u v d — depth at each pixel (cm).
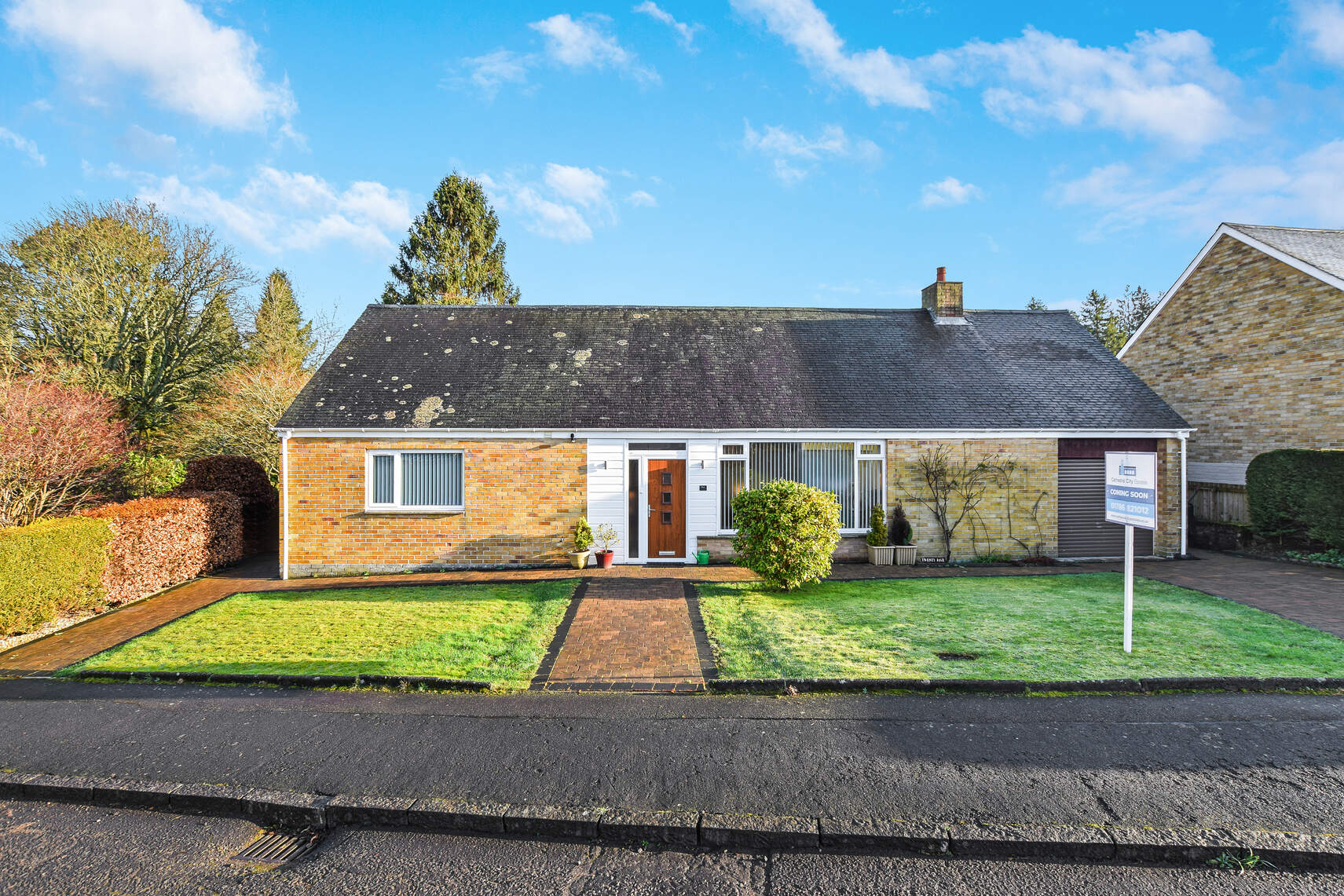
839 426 1377
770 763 522
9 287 2233
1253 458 1510
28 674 761
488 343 1591
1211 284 1775
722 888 394
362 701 665
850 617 926
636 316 1741
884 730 582
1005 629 857
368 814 469
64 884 407
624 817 450
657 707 639
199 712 644
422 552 1339
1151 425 1430
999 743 554
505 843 445
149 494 2012
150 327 2348
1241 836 417
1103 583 1152
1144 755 530
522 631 878
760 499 1097
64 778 520
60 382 1881
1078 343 1722
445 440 1343
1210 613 927
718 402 1432
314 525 1338
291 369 2475
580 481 1353
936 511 1400
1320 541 1312
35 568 917
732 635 848
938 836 425
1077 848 416
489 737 577
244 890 400
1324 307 1483
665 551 1370
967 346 1688
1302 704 630
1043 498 1421
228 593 1177
